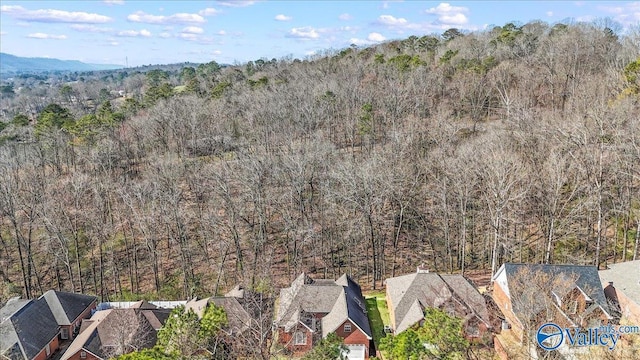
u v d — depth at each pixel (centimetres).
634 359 2922
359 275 5431
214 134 7125
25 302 4559
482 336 3622
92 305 4919
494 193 4481
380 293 4944
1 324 4047
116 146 7081
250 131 7000
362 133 6800
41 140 7225
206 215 5484
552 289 3534
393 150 5759
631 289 3850
